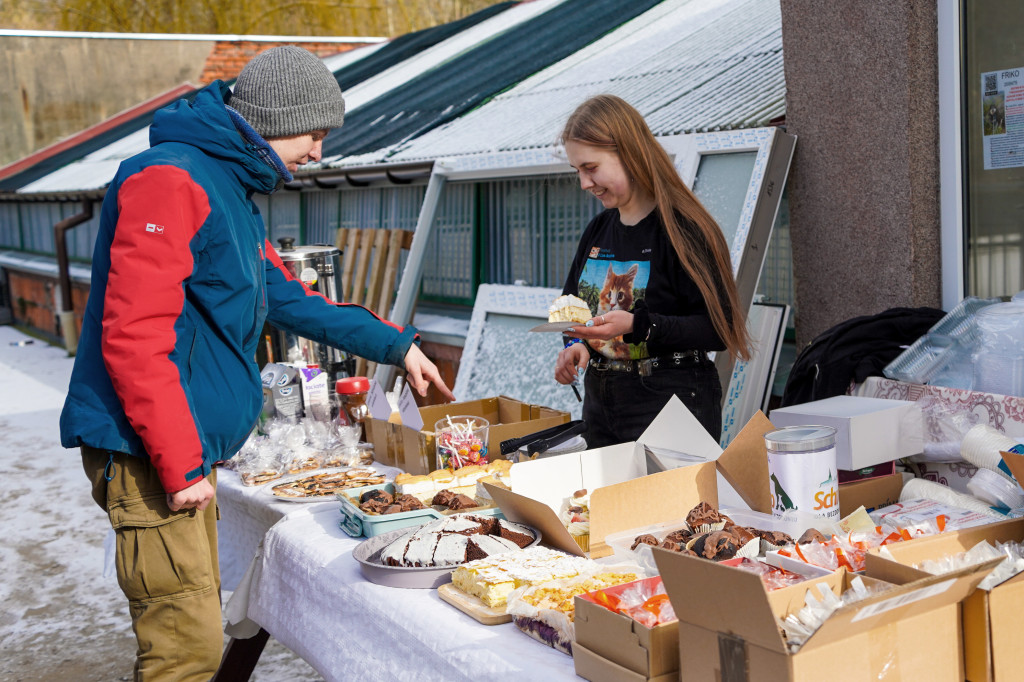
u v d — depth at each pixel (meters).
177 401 1.81
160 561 1.94
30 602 4.39
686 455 2.05
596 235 2.79
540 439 2.36
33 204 15.27
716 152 3.71
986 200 3.02
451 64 8.52
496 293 4.67
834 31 3.29
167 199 1.80
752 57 4.68
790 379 2.82
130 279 1.77
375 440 2.76
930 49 3.06
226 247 1.90
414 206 6.01
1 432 8.26
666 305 2.58
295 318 2.39
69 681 3.57
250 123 1.97
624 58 5.97
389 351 2.37
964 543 1.43
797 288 3.66
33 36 17.25
